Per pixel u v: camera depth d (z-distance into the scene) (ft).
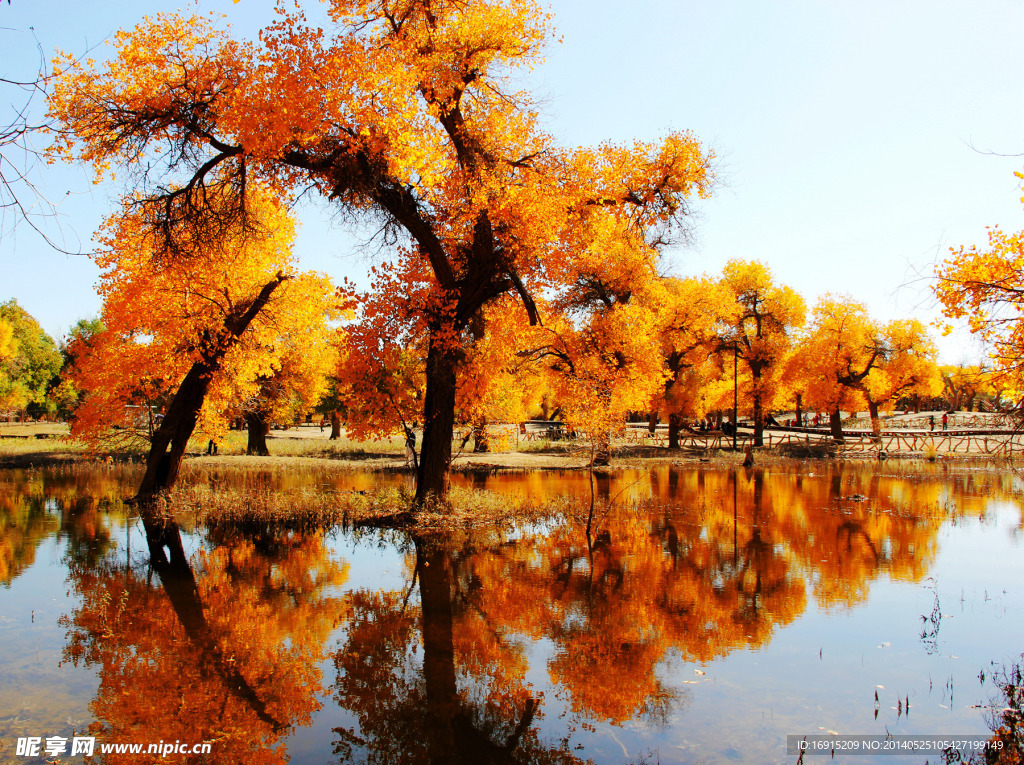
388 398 48.88
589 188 49.49
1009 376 27.68
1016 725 16.69
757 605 27.86
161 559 35.81
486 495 53.78
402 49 38.22
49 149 36.52
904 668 21.15
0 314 164.14
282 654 22.39
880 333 137.49
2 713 17.49
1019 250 26.37
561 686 19.90
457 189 43.14
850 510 54.29
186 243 42.22
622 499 59.82
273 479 72.84
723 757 15.44
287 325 59.82
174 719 17.52
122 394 55.72
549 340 80.89
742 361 149.28
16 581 31.09
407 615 26.50
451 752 15.93
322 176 39.37
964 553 37.91
